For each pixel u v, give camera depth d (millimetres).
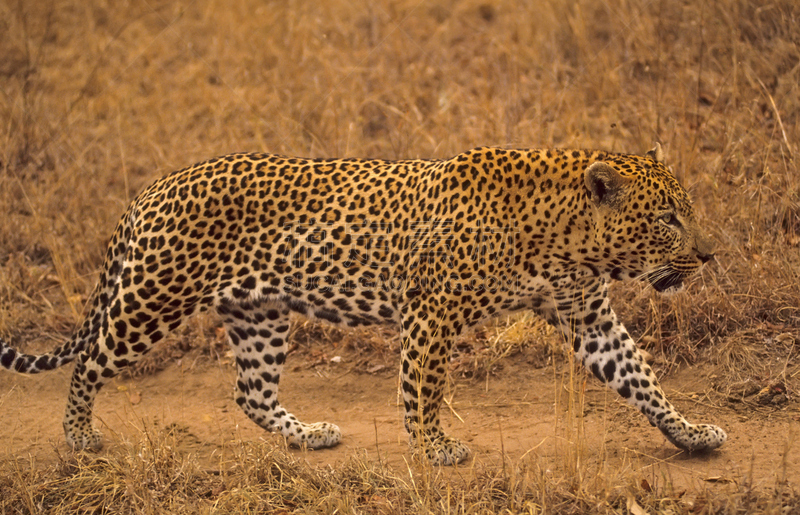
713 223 10555
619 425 8633
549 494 6797
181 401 9977
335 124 13609
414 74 15680
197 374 10469
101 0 20188
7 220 13117
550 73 14758
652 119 12734
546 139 12547
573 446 7359
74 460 8117
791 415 8328
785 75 13070
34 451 8734
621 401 9000
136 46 18516
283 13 18234
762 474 7234
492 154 7633
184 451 8672
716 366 9188
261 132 14578
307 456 8414
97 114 16391
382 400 9766
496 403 9375
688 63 14047
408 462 7918
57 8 19750
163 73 17578
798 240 10391
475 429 8859
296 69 15953
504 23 17312
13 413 9758
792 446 7762
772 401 8570
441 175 7613
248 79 16312
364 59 16141
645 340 9695
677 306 9602
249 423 9320
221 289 7945
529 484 7043
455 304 7539
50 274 12391
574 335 8211
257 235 7844
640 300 10055
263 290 7973
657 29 14805
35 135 15016
